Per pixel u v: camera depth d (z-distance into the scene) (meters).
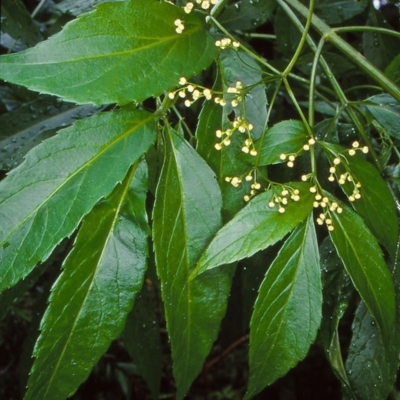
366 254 0.38
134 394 1.19
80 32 0.35
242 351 1.28
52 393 0.37
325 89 0.64
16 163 0.54
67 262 0.37
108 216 0.38
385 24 0.64
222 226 0.38
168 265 0.38
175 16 0.38
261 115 0.42
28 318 0.92
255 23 0.58
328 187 0.52
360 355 0.47
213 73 0.61
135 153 0.37
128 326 0.58
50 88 0.34
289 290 0.39
